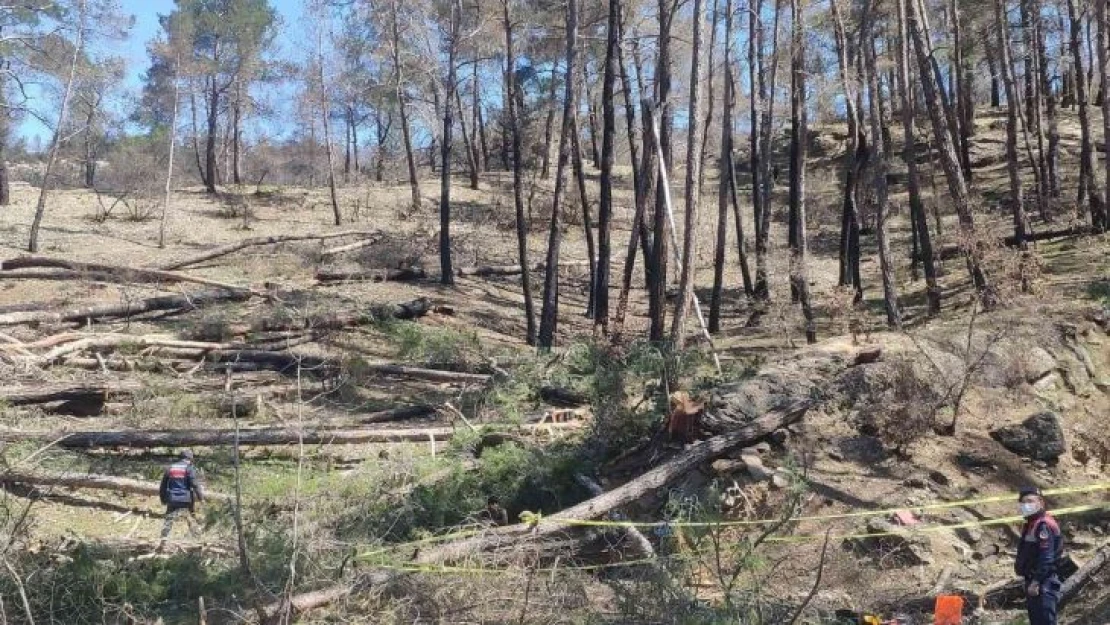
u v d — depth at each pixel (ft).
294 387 49.11
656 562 25.49
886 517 31.14
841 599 26.45
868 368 38.78
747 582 27.27
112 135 130.93
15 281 70.74
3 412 40.88
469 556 27.20
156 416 43.37
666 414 36.68
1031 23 86.48
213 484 36.40
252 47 133.39
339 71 115.75
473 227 113.91
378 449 41.37
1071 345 44.32
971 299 54.29
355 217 115.34
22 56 87.25
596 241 113.50
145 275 70.49
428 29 92.38
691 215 46.14
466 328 69.10
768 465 34.06
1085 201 73.56
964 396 39.24
